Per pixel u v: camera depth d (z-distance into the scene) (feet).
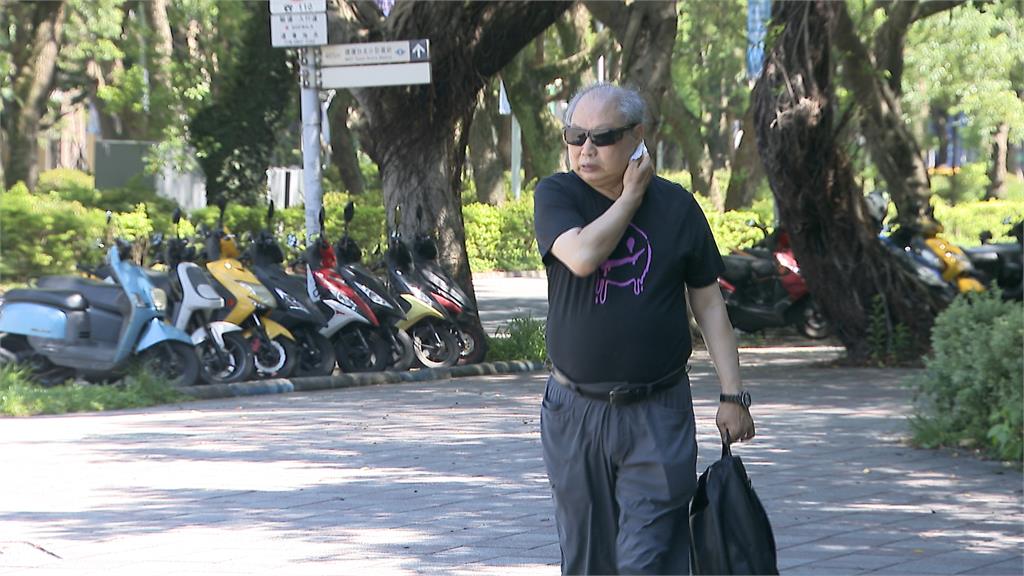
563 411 43.50
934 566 60.70
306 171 152.05
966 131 479.82
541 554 62.44
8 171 289.94
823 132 145.48
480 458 89.15
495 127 412.36
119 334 121.70
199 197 321.93
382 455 90.27
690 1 359.66
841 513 72.23
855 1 149.48
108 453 90.68
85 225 249.14
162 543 64.49
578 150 42.93
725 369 44.11
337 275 137.80
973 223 400.88
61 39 318.04
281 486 79.05
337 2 151.74
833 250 151.02
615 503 43.65
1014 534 67.26
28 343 123.54
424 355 145.18
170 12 328.08
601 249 41.42
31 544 64.23
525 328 161.27
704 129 479.82
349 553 62.49
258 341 129.90
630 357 42.68
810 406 116.16
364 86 149.38
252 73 298.56
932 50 321.32
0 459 88.28
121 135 383.24
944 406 95.35
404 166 157.48
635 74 164.14
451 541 65.05
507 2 156.35
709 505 42.37
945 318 96.12
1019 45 319.47
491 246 346.33
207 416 110.22
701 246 43.45
